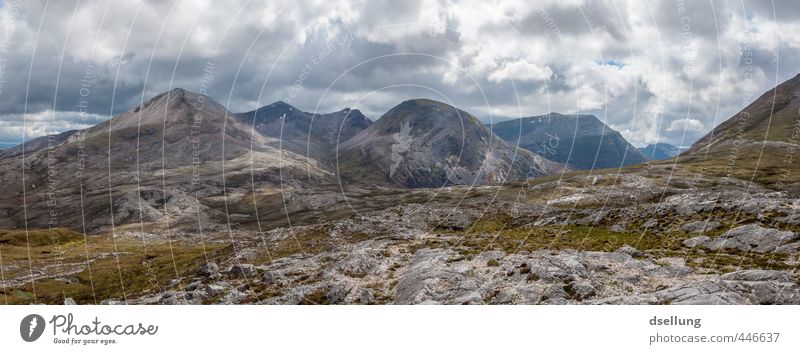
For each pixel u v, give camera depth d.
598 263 43.41
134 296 61.91
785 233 54.75
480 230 93.69
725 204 84.69
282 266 62.78
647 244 63.31
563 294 34.41
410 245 71.69
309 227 102.38
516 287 37.28
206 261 84.12
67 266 109.25
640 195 125.94
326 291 44.53
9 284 84.44
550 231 84.19
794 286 31.61
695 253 53.84
